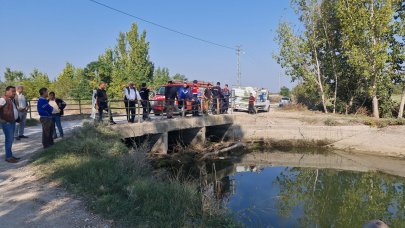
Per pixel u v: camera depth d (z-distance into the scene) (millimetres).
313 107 32781
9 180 7445
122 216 5688
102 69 39125
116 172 7715
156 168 14156
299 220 9445
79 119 20359
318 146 21938
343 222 9539
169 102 17531
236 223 6152
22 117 12156
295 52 29453
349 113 28562
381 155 19703
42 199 6355
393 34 24234
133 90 14891
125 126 13773
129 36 39719
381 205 11258
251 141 22625
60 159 8766
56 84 42250
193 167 15789
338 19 27469
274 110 32000
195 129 19297
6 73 59000
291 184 13758
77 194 6609
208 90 20453
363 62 24156
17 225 5312
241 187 12867
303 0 28281
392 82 25516
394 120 21844
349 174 15789
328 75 29641
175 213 5789
